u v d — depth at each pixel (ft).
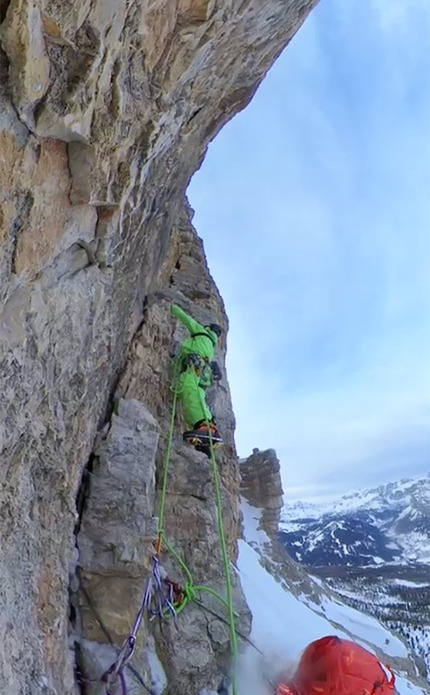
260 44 15.74
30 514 11.19
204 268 30.63
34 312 9.73
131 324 18.57
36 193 8.99
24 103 7.91
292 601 32.35
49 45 8.13
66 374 11.93
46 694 10.78
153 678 14.51
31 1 7.19
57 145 9.43
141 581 14.26
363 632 37.86
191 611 16.62
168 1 10.66
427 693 31.89
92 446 15.46
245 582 28.86
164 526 18.06
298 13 15.74
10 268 8.77
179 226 30.66
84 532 14.43
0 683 8.86
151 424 16.70
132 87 10.96
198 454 19.52
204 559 18.15
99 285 12.42
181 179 18.62
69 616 13.80
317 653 14.82
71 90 8.68
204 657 15.70
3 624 9.30
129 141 11.65
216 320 26.07
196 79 14.07
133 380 18.25
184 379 20.76
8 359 9.06
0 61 7.43
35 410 10.68
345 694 14.03
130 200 13.25
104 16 8.86
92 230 11.78
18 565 10.50
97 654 13.53
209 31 12.29
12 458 10.09
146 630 15.02
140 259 16.43
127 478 15.16
